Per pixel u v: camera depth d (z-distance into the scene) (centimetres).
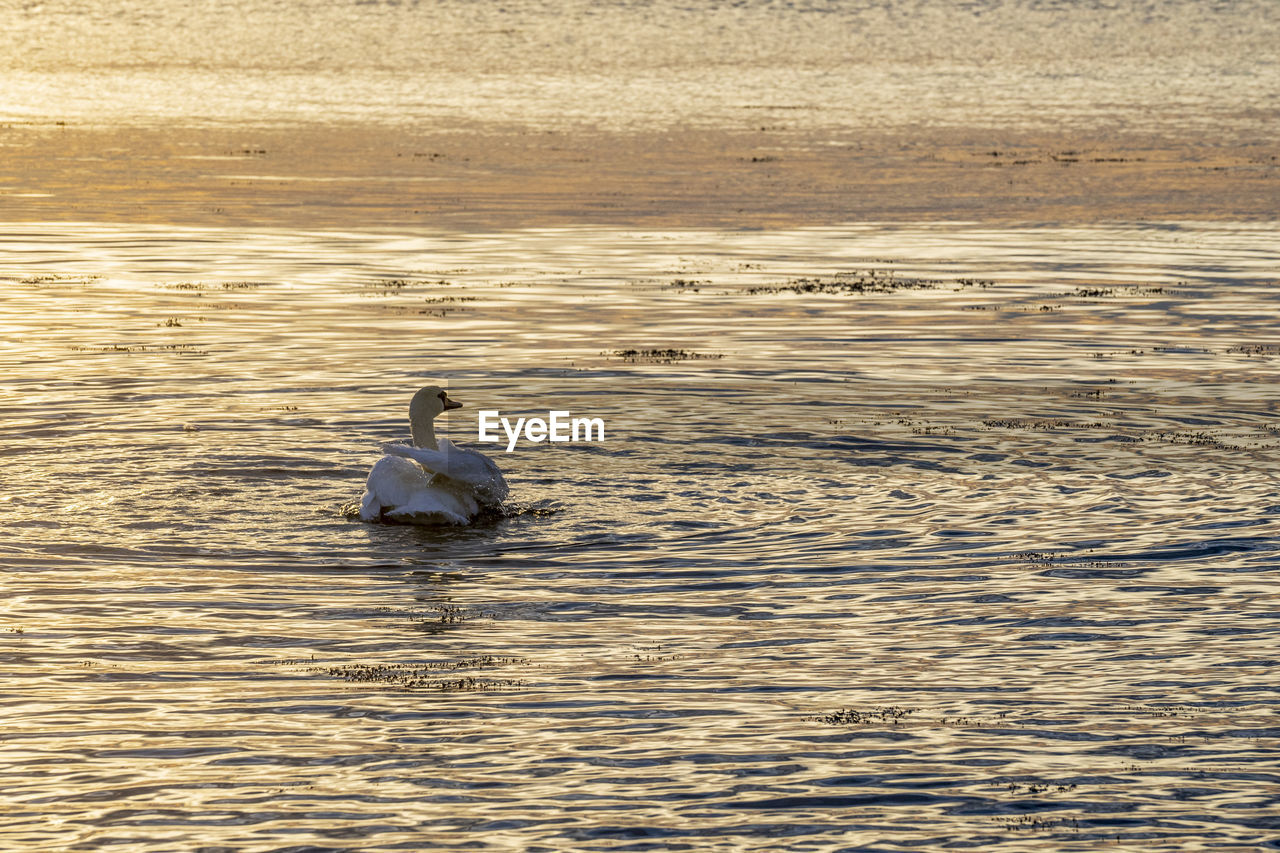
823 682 1404
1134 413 2694
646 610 1639
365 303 4184
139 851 1048
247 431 2508
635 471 2266
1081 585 1717
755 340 3591
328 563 1822
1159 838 1070
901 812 1112
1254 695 1359
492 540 1917
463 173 7950
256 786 1158
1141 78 15062
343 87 13638
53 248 5294
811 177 7869
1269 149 9212
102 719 1301
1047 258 5219
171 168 8050
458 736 1263
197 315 3931
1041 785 1159
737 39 19088
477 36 18925
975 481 2203
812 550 1869
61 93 12825
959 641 1529
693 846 1056
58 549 1859
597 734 1266
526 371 3130
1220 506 2053
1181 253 5325
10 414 2622
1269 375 3111
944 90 13888
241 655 1488
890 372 3141
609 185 7488
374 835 1073
